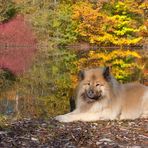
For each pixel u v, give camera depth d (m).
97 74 7.67
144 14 47.66
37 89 13.09
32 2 44.25
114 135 6.61
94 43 46.50
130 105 8.12
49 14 44.53
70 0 47.12
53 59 26.38
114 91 7.90
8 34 40.84
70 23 45.59
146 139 6.46
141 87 8.43
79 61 24.53
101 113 7.73
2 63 23.00
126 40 45.72
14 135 6.27
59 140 6.18
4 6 41.38
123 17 46.69
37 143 5.99
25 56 29.17
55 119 7.70
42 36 43.16
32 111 9.16
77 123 7.42
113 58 27.66
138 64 23.41
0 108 9.50
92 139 6.30
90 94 7.59
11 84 14.39
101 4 47.44
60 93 12.16
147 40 46.41
